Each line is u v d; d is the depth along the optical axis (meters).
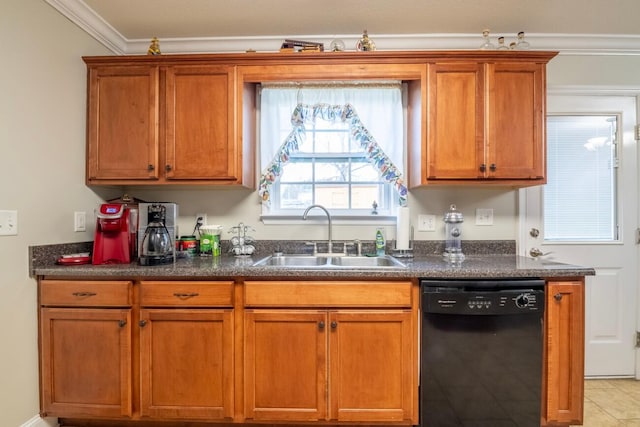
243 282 1.60
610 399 1.96
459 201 2.21
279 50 2.06
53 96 1.70
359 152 2.28
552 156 2.22
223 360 1.58
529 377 1.55
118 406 1.59
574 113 2.21
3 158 1.46
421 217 2.20
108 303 1.60
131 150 1.90
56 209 1.73
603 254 2.21
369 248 2.19
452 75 1.86
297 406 1.58
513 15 1.93
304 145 2.29
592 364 2.20
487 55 1.84
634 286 2.21
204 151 1.90
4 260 1.46
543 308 1.54
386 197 2.26
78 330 1.61
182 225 2.24
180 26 2.04
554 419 1.57
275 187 2.29
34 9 1.59
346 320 1.57
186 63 1.89
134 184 1.97
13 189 1.50
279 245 2.20
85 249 1.92
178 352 1.59
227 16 1.94
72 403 1.60
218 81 1.89
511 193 2.21
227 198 2.23
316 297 1.58
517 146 1.86
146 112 1.89
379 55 1.86
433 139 1.86
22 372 1.54
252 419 1.59
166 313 1.59
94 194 2.00
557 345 1.57
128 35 2.14
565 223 2.22
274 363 1.58
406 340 1.57
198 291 1.59
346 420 1.57
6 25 1.46
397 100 2.11
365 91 2.10
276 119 2.15
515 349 1.54
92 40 1.97
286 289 1.58
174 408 1.59
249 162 2.08
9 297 1.49
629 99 2.23
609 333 2.21
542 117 1.86
